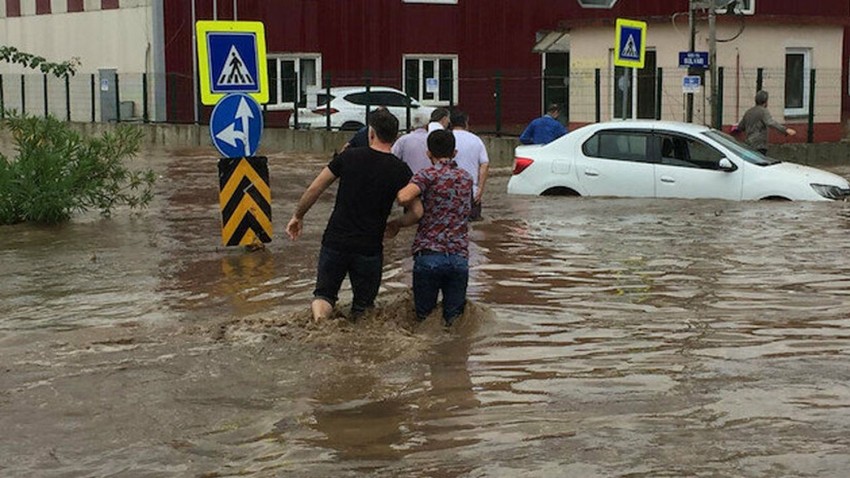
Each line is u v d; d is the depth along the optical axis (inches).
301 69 1453.0
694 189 655.8
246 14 1416.1
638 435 243.8
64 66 1461.6
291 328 345.1
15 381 294.8
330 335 335.9
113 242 541.0
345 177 348.2
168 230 582.9
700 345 324.2
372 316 354.6
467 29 1531.7
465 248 349.7
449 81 1409.9
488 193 735.1
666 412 260.2
